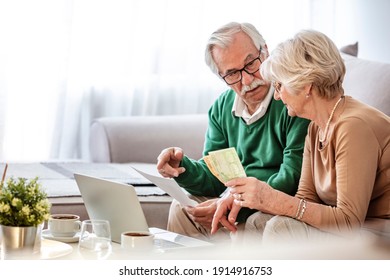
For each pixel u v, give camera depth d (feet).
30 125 14.49
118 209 7.22
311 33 7.17
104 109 15.08
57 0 14.35
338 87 7.16
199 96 15.85
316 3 15.78
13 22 14.12
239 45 8.20
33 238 6.29
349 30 14.79
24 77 14.34
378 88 9.38
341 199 6.88
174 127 13.07
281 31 15.98
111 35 14.94
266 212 7.63
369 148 6.86
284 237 6.99
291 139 8.17
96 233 6.47
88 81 14.90
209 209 7.92
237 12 15.79
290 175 8.01
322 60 7.02
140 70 15.24
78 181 7.59
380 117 7.07
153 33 15.21
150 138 12.88
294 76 7.04
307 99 7.17
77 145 15.01
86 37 14.79
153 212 9.34
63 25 14.40
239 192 7.11
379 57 13.76
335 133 7.04
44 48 14.40
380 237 6.79
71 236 7.29
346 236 6.81
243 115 8.67
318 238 6.93
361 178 6.81
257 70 8.25
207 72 15.83
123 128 12.87
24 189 6.32
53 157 14.60
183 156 8.70
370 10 14.11
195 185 8.80
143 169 11.56
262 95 8.38
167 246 7.08
